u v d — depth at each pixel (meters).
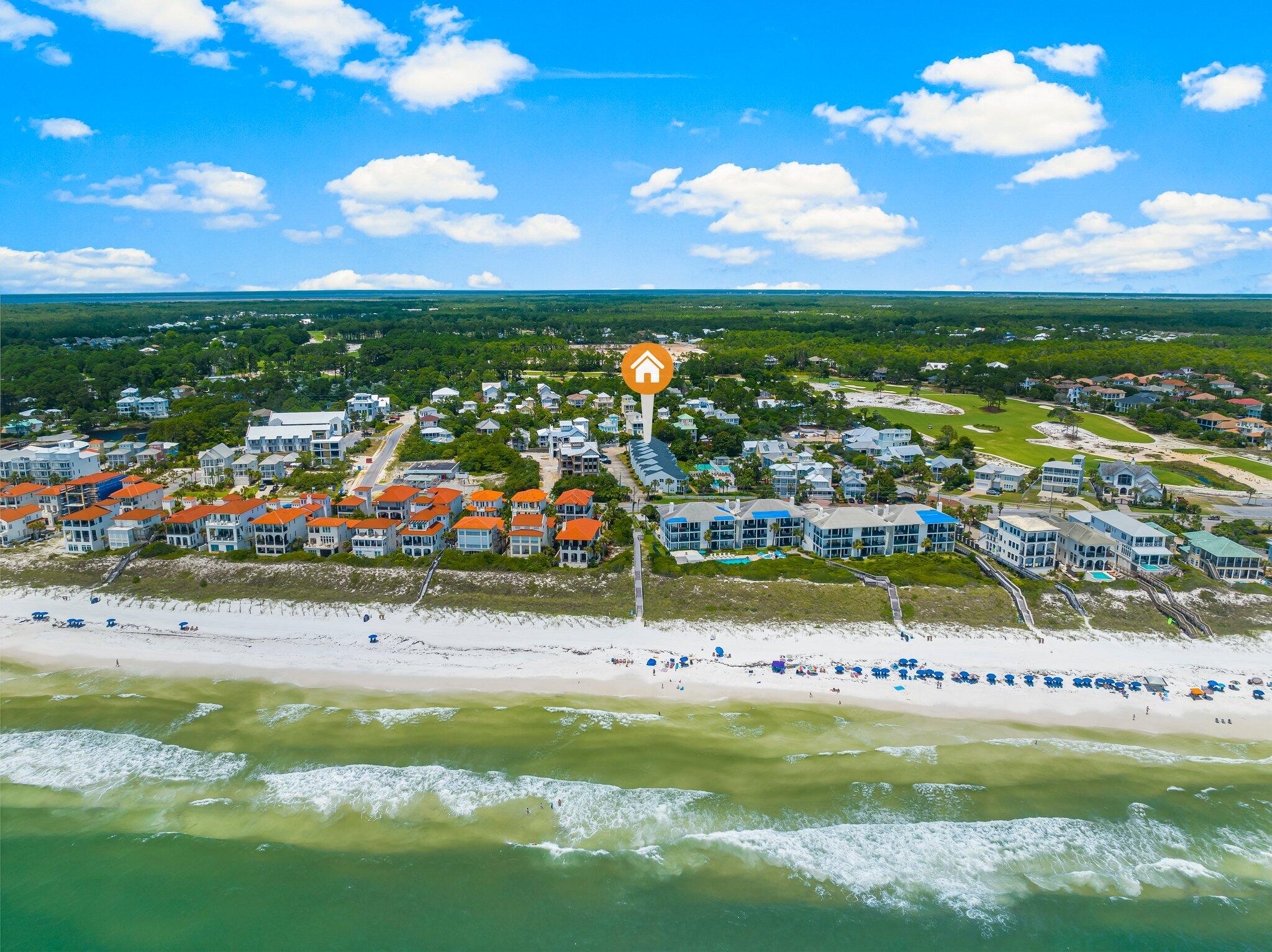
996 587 122.06
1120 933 65.44
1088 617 113.94
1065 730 91.44
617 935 64.94
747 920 66.38
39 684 100.50
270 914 66.44
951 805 79.25
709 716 93.50
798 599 118.38
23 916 66.31
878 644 109.00
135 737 89.19
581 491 157.25
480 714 93.75
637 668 103.88
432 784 81.50
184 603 121.88
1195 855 73.69
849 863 72.38
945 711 94.69
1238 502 175.62
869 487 173.00
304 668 104.19
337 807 78.38
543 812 77.94
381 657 106.69
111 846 73.44
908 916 67.06
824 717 93.31
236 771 83.62
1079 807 79.25
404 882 69.81
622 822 76.75
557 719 92.81
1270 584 123.00
